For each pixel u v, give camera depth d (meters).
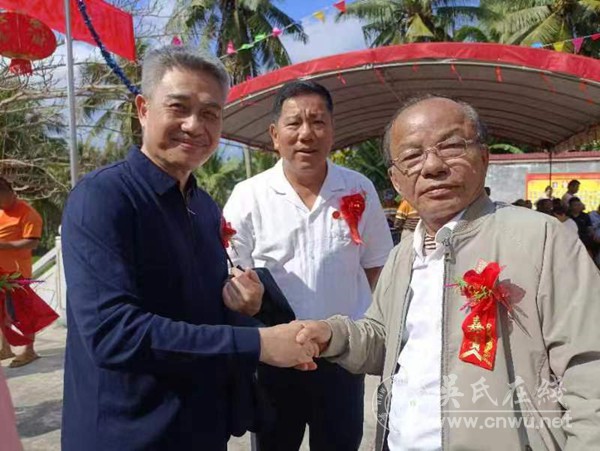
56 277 6.74
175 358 1.33
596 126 7.42
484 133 1.43
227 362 1.38
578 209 8.60
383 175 18.73
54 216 17.92
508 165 13.23
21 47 3.75
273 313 1.87
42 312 4.54
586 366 1.20
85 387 1.43
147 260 1.43
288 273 2.25
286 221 2.25
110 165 1.50
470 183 1.40
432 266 1.50
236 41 17.50
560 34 15.66
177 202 1.54
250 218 2.29
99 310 1.31
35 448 3.33
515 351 1.29
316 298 2.23
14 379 4.66
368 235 2.42
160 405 1.42
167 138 1.49
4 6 3.37
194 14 16.59
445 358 1.38
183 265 1.51
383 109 8.03
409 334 1.53
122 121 11.41
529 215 1.38
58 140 11.02
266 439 2.30
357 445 2.36
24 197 10.48
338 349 1.65
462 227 1.42
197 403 1.48
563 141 9.00
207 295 1.61
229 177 21.23
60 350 5.59
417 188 1.43
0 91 8.66
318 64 5.55
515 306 1.30
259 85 5.75
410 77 6.15
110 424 1.40
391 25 18.61
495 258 1.36
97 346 1.31
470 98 7.34
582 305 1.23
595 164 12.63
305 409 2.27
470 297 1.33
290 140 2.18
